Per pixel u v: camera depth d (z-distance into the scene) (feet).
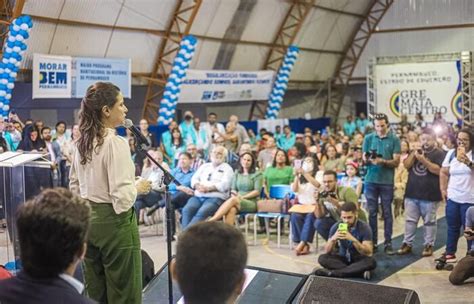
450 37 68.49
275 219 27.55
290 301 11.26
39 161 13.03
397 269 20.21
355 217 19.54
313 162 24.25
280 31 60.64
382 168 22.04
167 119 47.75
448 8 68.23
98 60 42.24
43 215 4.96
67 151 31.12
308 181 23.91
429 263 20.92
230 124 38.22
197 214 23.71
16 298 4.92
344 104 75.41
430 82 58.13
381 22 71.61
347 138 45.80
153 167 26.45
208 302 4.63
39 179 12.64
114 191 9.66
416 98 58.59
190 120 38.83
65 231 4.98
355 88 74.38
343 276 18.95
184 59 46.73
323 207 22.04
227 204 23.65
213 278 4.61
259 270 12.10
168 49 49.24
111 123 10.00
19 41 35.04
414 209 22.03
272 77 60.34
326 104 74.38
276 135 49.85
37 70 38.47
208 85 53.21
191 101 52.39
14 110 40.22
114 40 45.11
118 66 43.68
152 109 50.21
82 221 5.12
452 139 33.04
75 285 5.15
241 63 58.65
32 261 4.99
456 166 19.56
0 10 36.58
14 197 12.49
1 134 30.07
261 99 60.23
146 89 49.42
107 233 9.87
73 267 5.20
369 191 22.31
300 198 24.07
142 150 11.76
